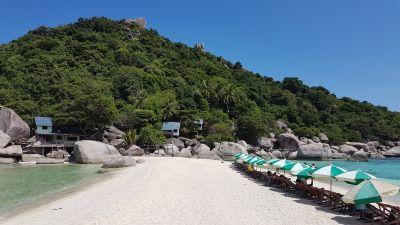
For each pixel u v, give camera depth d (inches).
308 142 3673.7
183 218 661.9
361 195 610.2
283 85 5767.7
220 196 911.7
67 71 3954.2
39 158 2210.9
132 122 3223.4
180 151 2810.0
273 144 3545.8
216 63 5792.3
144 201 822.5
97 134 2910.9
